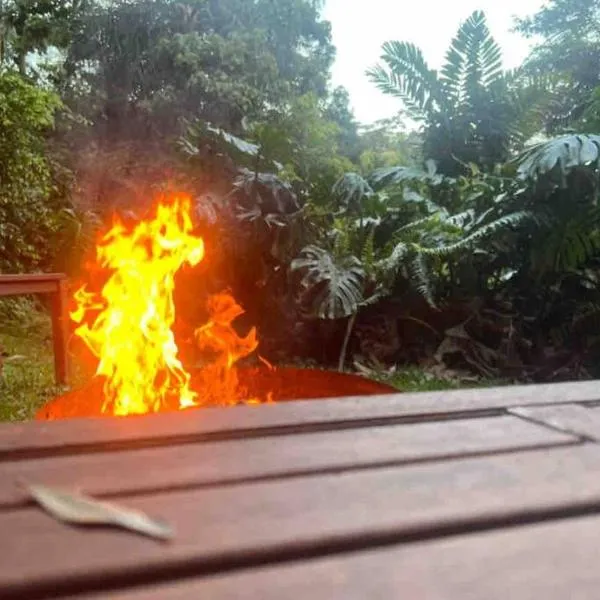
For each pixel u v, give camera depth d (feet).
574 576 1.35
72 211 18.45
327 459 1.96
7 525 1.51
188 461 1.92
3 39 23.12
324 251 13.01
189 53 25.21
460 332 12.25
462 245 11.98
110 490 1.71
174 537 1.47
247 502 1.65
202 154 15.34
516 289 13.01
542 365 12.14
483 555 1.44
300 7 27.94
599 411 2.50
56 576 1.30
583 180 11.61
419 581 1.32
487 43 14.65
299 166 15.44
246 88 25.26
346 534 1.50
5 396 10.25
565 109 18.12
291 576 1.34
